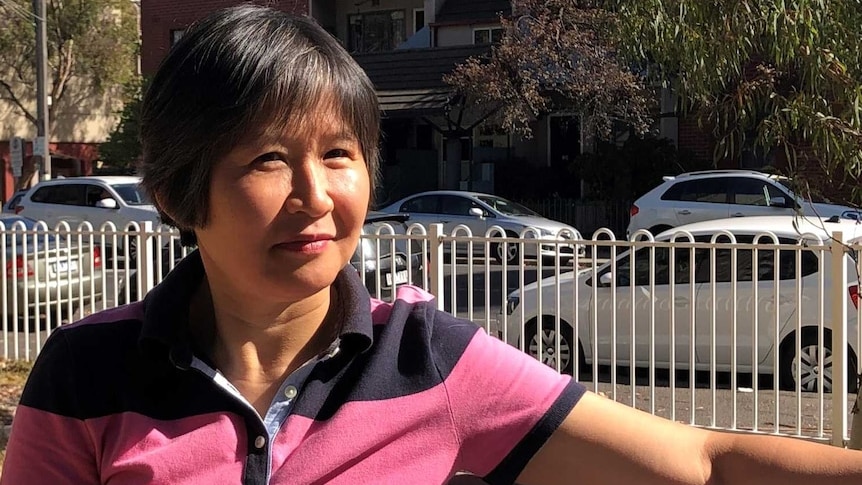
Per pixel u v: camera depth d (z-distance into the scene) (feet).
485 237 21.80
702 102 13.66
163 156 5.54
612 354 21.03
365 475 5.47
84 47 97.19
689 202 49.47
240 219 5.34
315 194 5.36
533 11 58.85
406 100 69.41
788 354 23.38
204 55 5.41
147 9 94.84
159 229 26.43
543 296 24.44
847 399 20.47
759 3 12.37
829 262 22.57
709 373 24.17
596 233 20.93
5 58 97.96
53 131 102.78
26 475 5.63
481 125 71.92
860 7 12.09
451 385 5.68
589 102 58.23
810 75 12.10
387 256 24.59
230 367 5.79
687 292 23.73
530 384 5.73
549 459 5.65
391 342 5.75
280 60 5.30
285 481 5.37
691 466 5.48
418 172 76.59
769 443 5.49
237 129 5.27
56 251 27.73
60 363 5.73
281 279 5.39
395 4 88.28
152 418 5.51
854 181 12.15
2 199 100.78
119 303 28.99
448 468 5.63
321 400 5.59
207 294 6.14
